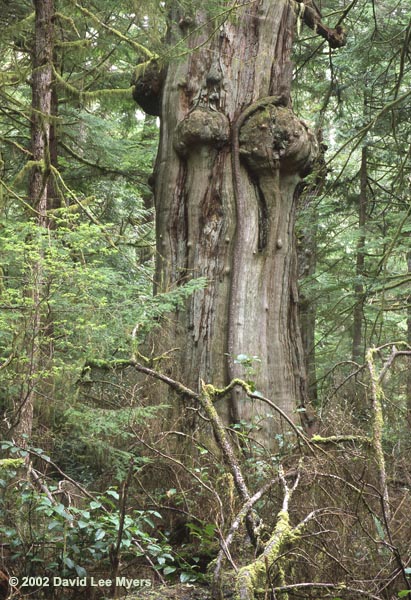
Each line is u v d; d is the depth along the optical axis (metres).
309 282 14.38
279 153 9.51
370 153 15.60
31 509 5.36
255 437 8.78
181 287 7.92
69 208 7.27
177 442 7.79
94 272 6.82
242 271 9.39
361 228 14.01
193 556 6.24
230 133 9.55
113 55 11.04
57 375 6.79
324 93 15.65
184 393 6.89
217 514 5.72
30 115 8.95
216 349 9.26
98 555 5.31
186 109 9.74
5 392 6.66
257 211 9.59
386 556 5.05
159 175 9.94
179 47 9.41
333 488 5.76
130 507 6.46
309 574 5.02
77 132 13.06
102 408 7.61
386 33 13.70
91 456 7.22
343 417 7.31
